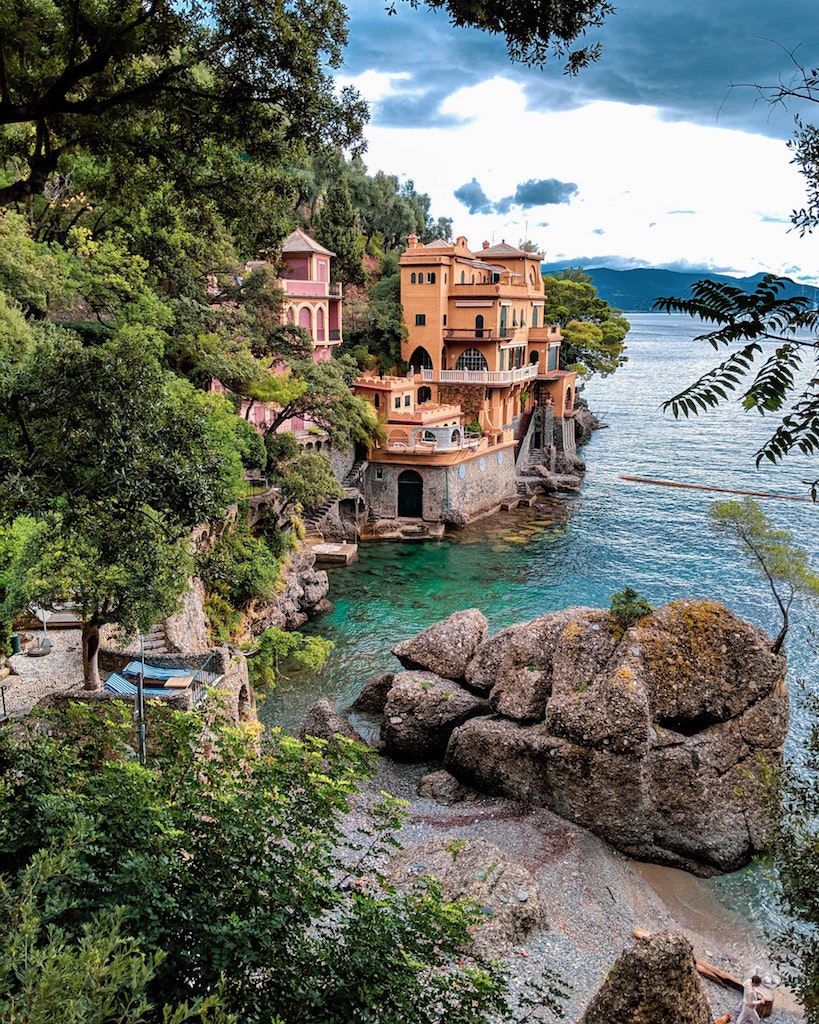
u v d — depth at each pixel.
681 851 26.45
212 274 52.28
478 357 79.25
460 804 29.14
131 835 10.34
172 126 13.24
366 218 108.00
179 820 11.06
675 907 24.42
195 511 13.54
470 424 77.12
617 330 107.88
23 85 11.55
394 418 67.38
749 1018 19.20
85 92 12.27
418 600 51.25
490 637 35.19
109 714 14.18
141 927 9.18
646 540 65.12
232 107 12.44
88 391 12.98
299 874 10.74
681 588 53.62
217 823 11.01
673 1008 15.80
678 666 28.11
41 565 20.39
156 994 8.84
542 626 32.75
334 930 10.52
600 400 168.88
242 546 40.19
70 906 8.43
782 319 4.62
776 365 4.59
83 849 9.29
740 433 121.25
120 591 19.66
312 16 11.73
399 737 32.03
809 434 4.76
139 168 14.14
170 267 46.75
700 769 26.47
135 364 13.59
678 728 28.05
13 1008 5.28
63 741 12.80
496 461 75.69
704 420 136.00
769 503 76.38
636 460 99.75
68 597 21.78
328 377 53.91
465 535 66.44
